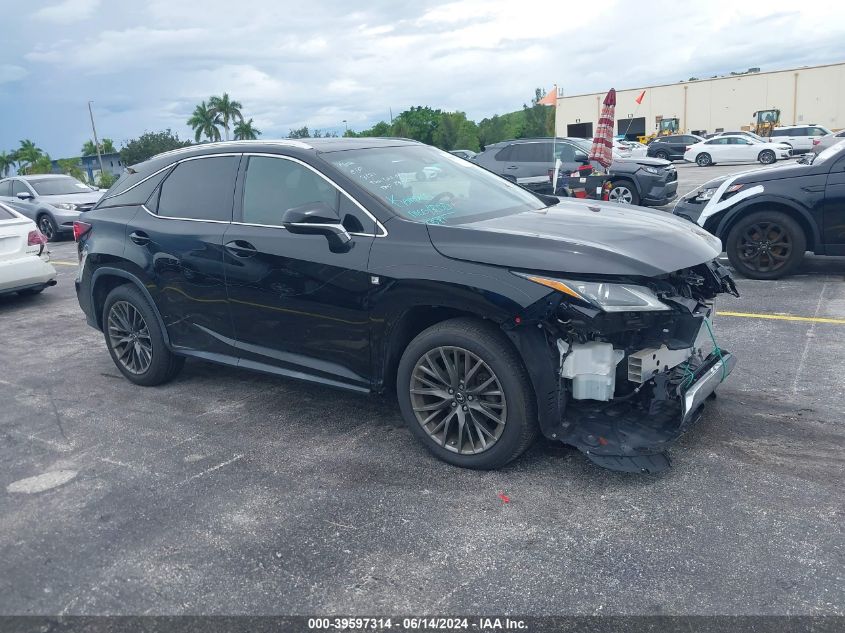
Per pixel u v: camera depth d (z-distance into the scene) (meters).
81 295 5.45
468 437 3.62
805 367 4.85
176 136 86.44
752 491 3.30
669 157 35.19
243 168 4.42
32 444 4.28
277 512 3.32
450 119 93.69
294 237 4.02
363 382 3.92
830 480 3.36
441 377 3.61
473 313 3.50
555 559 2.86
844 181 7.01
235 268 4.26
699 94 51.03
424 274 3.47
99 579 2.87
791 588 2.61
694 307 3.55
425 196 4.04
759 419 4.07
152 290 4.82
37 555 3.06
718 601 2.56
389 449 3.95
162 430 4.39
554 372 3.30
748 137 31.42
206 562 2.95
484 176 4.77
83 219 5.32
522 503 3.29
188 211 4.66
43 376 5.66
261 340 4.31
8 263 8.24
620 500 3.28
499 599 2.64
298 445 4.06
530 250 3.34
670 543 2.93
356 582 2.77
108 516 3.36
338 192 3.93
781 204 7.33
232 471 3.77
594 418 3.51
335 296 3.83
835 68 46.09
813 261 8.43
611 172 13.77
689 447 3.77
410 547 2.99
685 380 3.48
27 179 16.08
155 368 5.05
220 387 5.13
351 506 3.35
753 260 7.64
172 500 3.49
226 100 95.31
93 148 97.88
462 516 3.21
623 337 3.35
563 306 3.17
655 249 3.42
